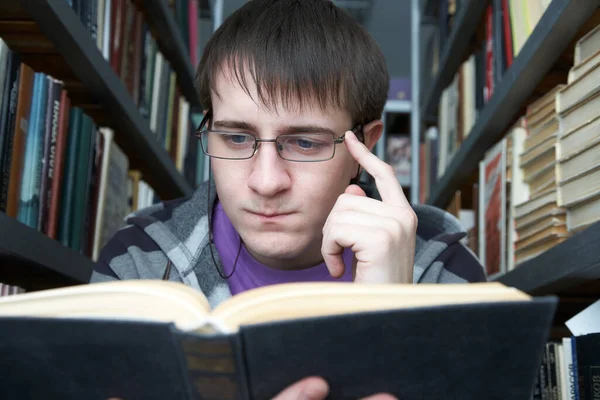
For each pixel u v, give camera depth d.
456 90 2.47
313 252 0.98
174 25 2.38
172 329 0.49
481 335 0.51
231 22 0.96
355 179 1.04
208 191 1.07
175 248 1.06
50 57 1.42
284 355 0.50
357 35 0.99
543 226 1.28
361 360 0.52
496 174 1.68
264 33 0.89
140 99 2.01
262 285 1.05
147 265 1.07
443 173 2.66
